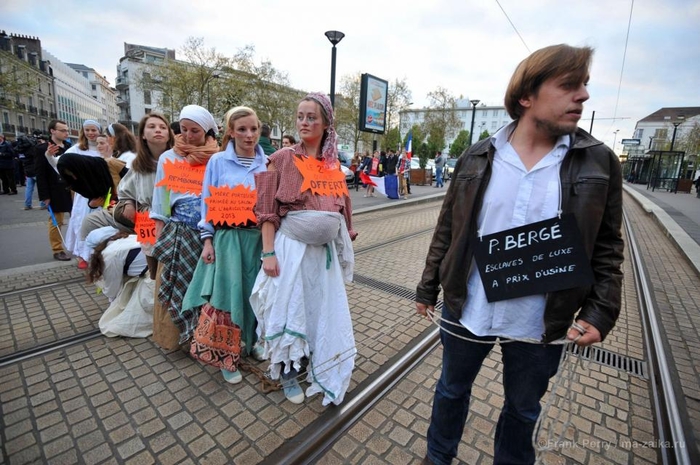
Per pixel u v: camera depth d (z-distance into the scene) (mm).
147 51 57906
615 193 1204
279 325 1998
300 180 1986
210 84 27359
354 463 1823
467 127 85438
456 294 1464
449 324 1537
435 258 1618
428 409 2225
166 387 2311
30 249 5117
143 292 2893
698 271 4867
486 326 1400
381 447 1926
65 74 66438
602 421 2162
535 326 1332
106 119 102250
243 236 2342
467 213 1394
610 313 1214
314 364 2135
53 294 3590
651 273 5020
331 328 2146
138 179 2754
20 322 3049
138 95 54188
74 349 2689
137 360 2582
